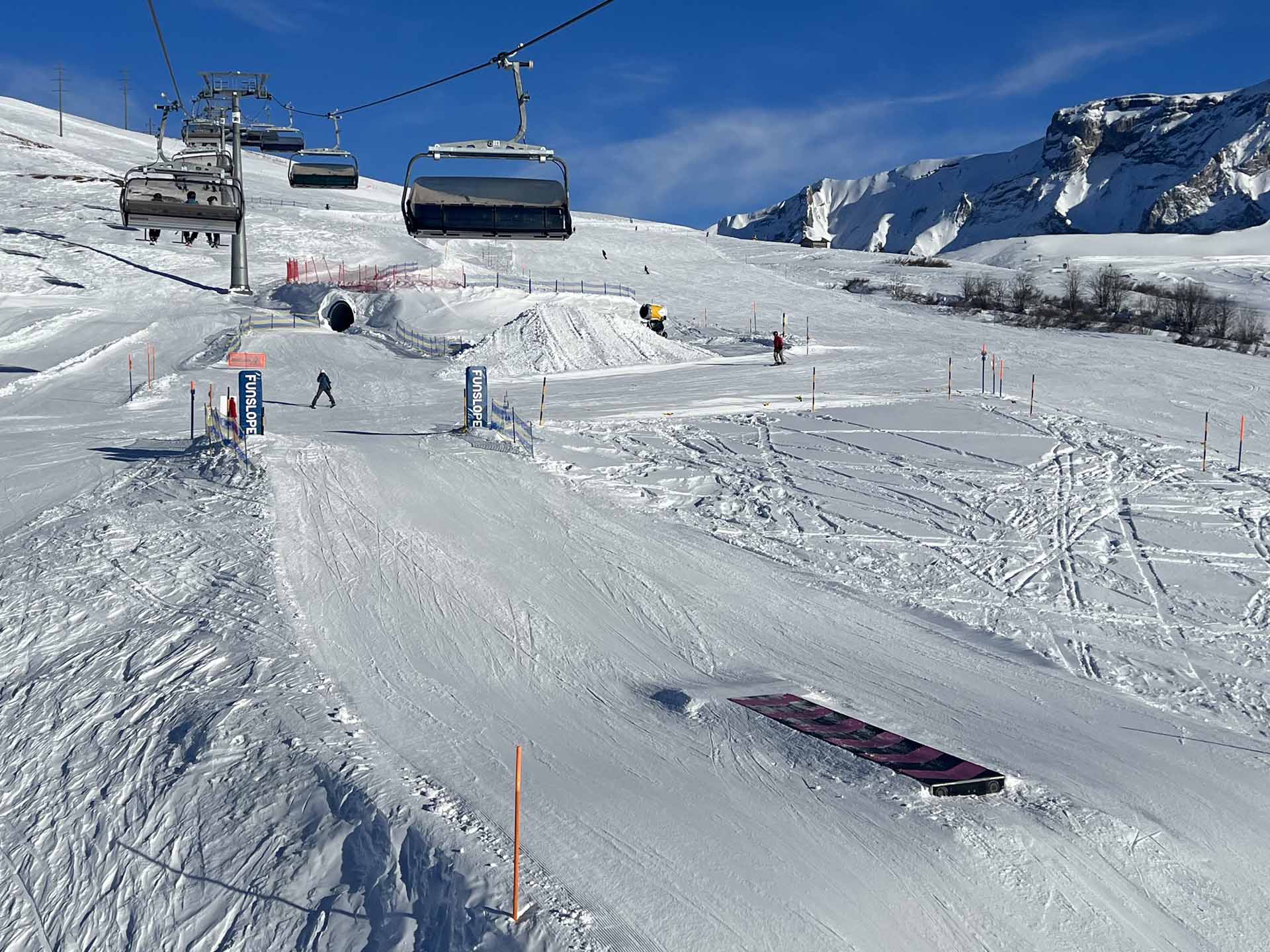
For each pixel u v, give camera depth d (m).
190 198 31.50
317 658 16.20
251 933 10.78
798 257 114.81
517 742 13.57
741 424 33.75
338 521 22.84
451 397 40.47
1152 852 11.15
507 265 85.00
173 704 14.79
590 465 28.39
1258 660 17.30
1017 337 59.41
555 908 9.83
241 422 29.80
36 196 89.06
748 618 18.45
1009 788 12.32
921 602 19.61
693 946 9.43
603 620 18.14
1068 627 18.59
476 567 20.39
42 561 20.67
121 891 11.97
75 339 53.09
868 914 9.95
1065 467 28.64
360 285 64.44
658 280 84.81
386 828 11.27
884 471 28.39
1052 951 9.59
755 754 13.10
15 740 15.02
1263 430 33.25
